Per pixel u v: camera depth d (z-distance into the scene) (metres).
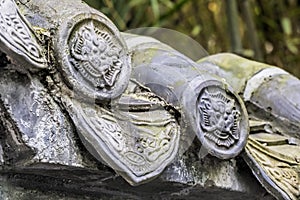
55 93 1.47
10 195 1.51
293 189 1.71
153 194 1.70
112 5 3.03
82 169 1.48
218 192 1.70
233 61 2.01
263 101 1.92
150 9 3.39
